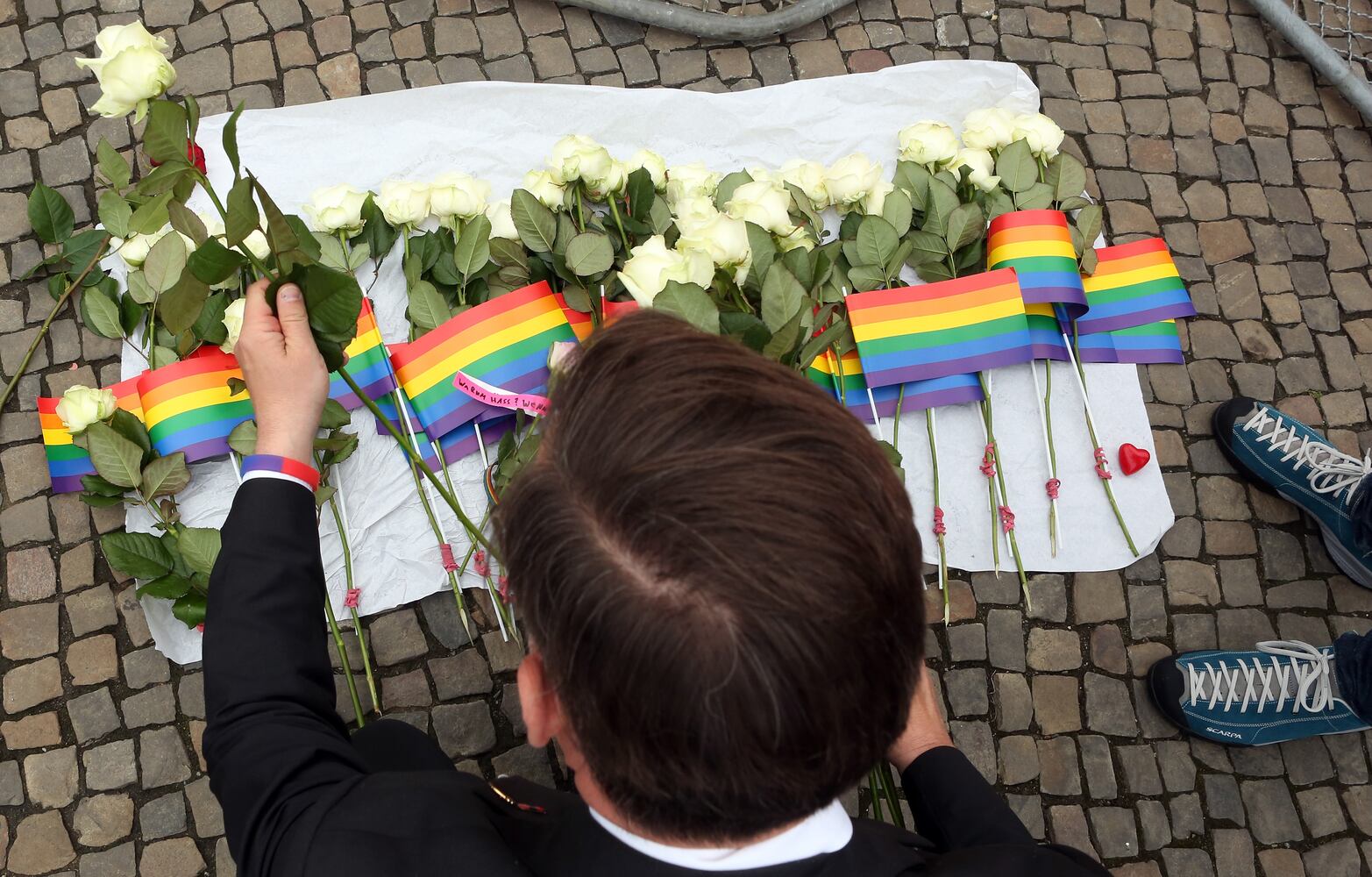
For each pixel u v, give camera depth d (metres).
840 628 0.52
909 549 0.58
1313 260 2.23
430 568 1.83
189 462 1.76
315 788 0.82
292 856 0.76
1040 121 2.01
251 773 0.83
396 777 0.84
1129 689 1.93
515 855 0.75
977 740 1.88
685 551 0.51
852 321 1.87
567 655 0.56
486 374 1.77
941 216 1.94
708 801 0.59
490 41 2.16
